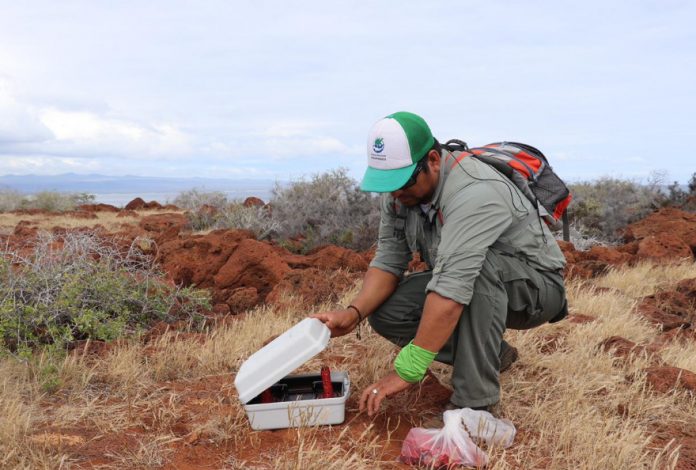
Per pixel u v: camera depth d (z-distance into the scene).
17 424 3.32
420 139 3.10
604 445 3.13
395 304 3.70
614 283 7.46
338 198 11.65
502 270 3.30
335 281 6.68
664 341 5.25
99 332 4.93
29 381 4.07
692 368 4.49
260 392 3.37
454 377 3.40
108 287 5.48
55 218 18.28
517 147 3.53
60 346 4.50
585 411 3.54
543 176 3.45
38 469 2.98
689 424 3.60
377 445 3.16
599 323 5.29
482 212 3.12
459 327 3.32
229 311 6.17
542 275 3.44
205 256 7.31
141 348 4.73
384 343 4.66
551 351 4.68
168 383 4.13
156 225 14.15
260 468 3.06
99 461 3.12
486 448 3.20
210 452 3.24
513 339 4.63
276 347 3.43
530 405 3.76
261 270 6.84
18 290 5.08
